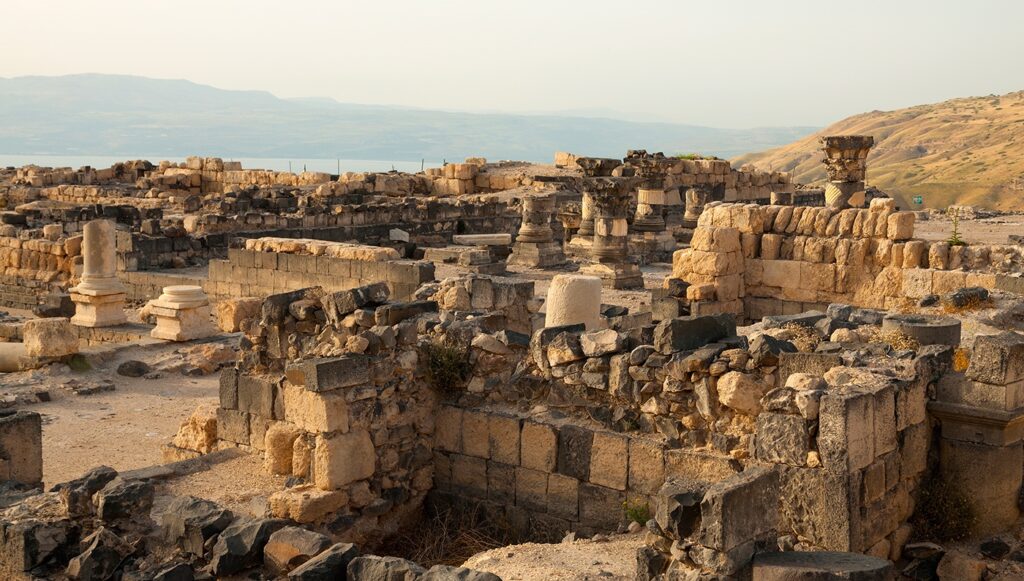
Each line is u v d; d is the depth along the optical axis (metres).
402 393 12.48
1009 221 51.31
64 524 8.94
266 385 13.01
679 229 42.78
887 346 11.27
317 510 11.34
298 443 11.91
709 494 7.48
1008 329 16.53
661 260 39.06
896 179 158.12
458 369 12.69
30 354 22.22
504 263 33.31
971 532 10.10
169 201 46.22
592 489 11.55
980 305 17.66
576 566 9.47
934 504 10.22
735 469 10.41
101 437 17.73
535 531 11.96
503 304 18.52
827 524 9.28
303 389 11.76
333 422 11.60
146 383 21.81
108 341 27.17
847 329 12.83
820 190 63.75
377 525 12.13
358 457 11.86
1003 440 10.09
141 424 18.64
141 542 8.85
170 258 35.94
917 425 10.20
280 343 13.18
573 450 11.68
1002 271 20.22
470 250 33.31
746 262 22.98
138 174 61.56
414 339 12.65
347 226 39.84
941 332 12.00
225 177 58.66
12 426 11.69
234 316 26.78
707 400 10.84
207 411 14.42
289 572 8.30
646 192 40.34
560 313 16.81
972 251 20.70
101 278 28.05
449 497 12.69
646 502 11.10
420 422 12.70
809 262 22.25
